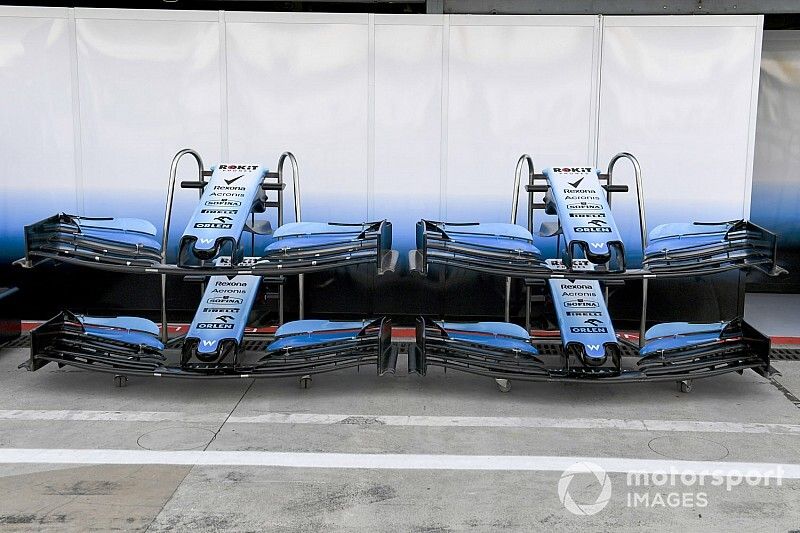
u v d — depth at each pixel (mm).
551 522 3150
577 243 4555
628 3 6445
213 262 4629
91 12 6113
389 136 6215
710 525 3143
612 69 6109
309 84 6168
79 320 4910
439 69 6133
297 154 6246
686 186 6191
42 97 6199
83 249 4715
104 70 6168
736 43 6031
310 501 3309
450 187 6250
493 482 3521
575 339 4742
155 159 6258
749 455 3865
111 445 3910
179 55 6152
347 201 6293
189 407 4520
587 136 6172
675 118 6133
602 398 4773
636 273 4500
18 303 5820
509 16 6070
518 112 6168
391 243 6102
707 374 4590
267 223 5480
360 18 6090
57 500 3283
